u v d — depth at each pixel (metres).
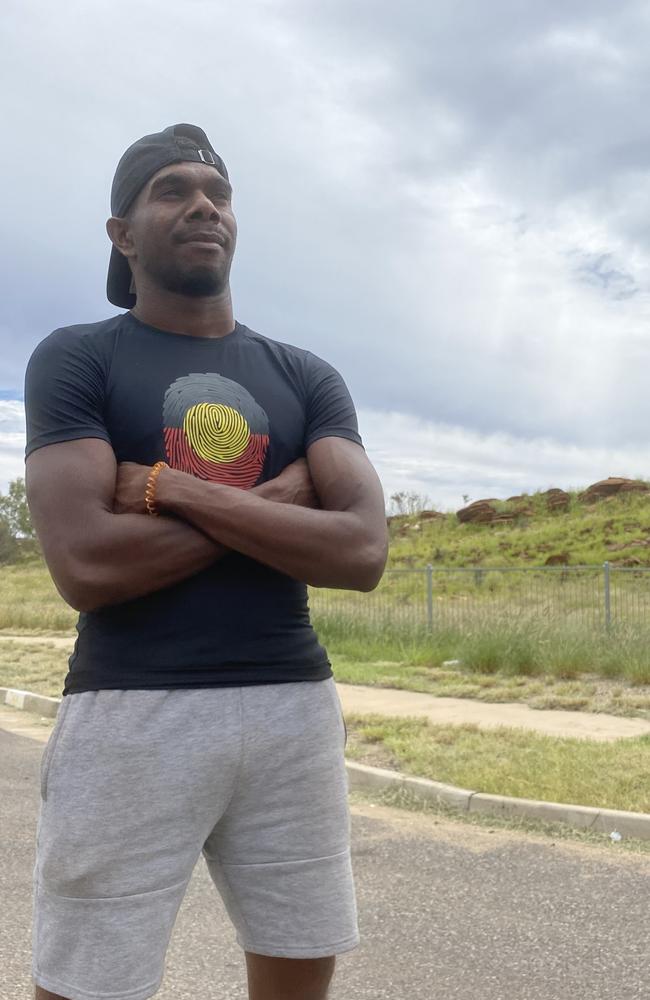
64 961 1.80
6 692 11.70
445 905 4.57
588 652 12.67
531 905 4.55
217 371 2.04
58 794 1.82
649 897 4.64
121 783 1.78
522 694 10.86
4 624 22.33
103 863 1.77
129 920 1.78
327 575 1.92
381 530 2.02
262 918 1.92
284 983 1.97
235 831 1.92
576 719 9.30
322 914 1.93
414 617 17.30
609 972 3.81
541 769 6.84
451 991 3.66
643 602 19.03
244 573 1.90
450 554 37.03
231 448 1.99
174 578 1.83
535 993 3.63
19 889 4.77
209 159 2.09
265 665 1.88
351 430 2.14
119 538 1.82
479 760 7.19
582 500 44.25
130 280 2.26
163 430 1.95
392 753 7.73
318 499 2.06
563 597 20.41
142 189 2.07
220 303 2.10
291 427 2.08
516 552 35.66
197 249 2.02
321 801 1.93
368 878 4.97
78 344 1.97
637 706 9.95
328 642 15.89
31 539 53.56
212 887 4.88
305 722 1.91
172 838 1.80
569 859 5.25
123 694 1.81
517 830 5.84
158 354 2.02
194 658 1.83
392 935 4.21
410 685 11.61
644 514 37.69
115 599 1.82
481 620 15.95
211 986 3.71
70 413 1.91
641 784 6.41
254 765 1.86
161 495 1.86
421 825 5.97
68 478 1.87
